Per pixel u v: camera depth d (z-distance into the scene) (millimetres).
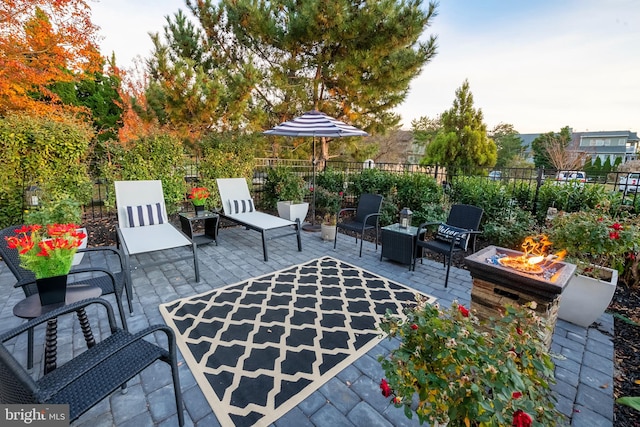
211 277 3627
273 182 7164
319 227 6312
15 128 4082
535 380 1281
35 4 5828
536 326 1580
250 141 6938
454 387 1141
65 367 1418
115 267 3912
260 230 4254
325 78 8109
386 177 6258
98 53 6828
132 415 1684
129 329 2516
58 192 4324
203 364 2094
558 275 2045
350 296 3184
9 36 5801
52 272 1770
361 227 4543
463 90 10602
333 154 10758
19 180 4219
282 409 1732
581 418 1729
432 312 1390
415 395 1850
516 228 4371
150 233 3877
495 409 1056
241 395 1827
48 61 6355
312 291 3285
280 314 2791
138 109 7309
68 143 4477
